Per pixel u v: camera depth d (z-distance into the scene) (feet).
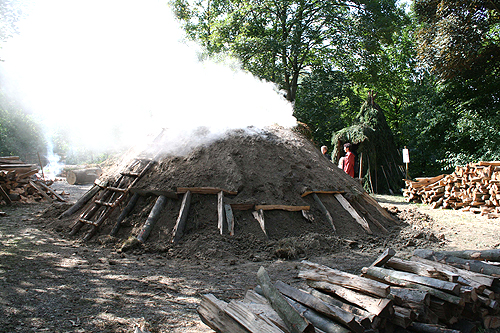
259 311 9.39
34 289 14.01
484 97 60.44
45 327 10.93
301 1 76.74
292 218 23.09
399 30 83.76
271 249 20.06
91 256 18.90
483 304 10.46
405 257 19.43
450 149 66.54
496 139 54.95
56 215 27.71
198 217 21.93
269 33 82.79
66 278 15.42
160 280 15.48
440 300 9.92
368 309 9.27
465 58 55.01
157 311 12.34
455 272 11.09
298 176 25.72
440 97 67.67
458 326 10.29
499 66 58.65
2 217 29.89
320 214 23.99
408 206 40.11
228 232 21.03
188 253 19.39
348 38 77.25
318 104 81.25
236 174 23.90
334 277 10.73
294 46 76.23
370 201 28.25
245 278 15.99
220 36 81.71
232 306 9.66
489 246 21.90
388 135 59.26
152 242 20.72
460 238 24.02
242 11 79.30
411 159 75.31
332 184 26.68
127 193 24.07
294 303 9.87
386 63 87.51
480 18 54.49
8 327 10.77
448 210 36.65
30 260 17.88
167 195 22.94
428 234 23.91
